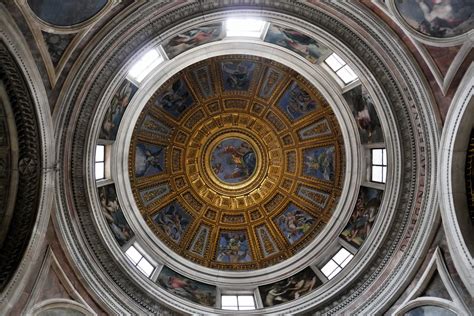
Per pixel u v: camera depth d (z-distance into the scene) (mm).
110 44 18078
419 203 19422
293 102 28656
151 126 28297
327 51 21578
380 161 23016
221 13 18547
